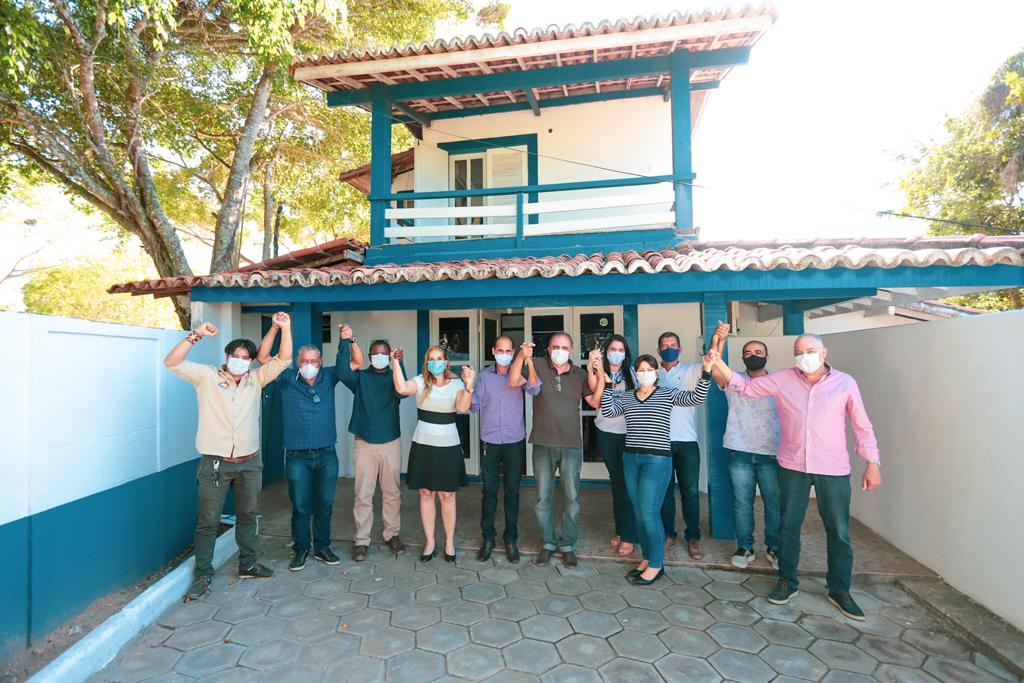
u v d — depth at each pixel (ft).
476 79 19.70
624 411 12.67
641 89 21.84
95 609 10.69
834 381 10.85
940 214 40.11
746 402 12.96
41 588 9.53
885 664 9.09
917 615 10.66
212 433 11.89
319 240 57.36
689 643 9.79
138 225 28.76
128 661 9.35
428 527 13.42
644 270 12.92
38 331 9.59
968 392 10.96
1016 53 35.35
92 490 10.85
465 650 9.65
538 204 19.33
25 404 9.32
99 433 11.07
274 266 22.03
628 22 16.78
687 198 18.43
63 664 8.47
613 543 14.26
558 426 12.86
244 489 12.34
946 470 11.69
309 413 13.06
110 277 65.98
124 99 28.76
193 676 8.95
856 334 15.72
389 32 32.22
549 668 9.09
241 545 12.47
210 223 45.55
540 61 18.83
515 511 13.44
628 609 11.06
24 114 24.59
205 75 31.45
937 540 12.01
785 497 11.25
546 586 12.14
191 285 15.65
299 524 13.00
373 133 20.40
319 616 10.87
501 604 11.33
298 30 30.07
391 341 22.67
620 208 22.09
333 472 13.56
